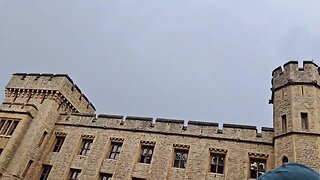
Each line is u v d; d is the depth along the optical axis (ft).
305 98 70.54
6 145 80.23
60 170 80.28
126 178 74.69
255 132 75.51
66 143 85.61
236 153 73.05
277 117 72.38
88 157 80.89
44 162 83.25
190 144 77.05
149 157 78.59
